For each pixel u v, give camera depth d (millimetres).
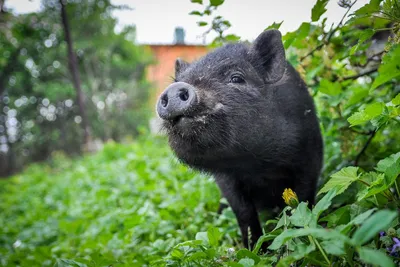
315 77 1083
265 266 605
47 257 1146
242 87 822
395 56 658
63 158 5391
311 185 899
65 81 6730
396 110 680
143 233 1123
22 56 6207
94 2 5793
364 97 945
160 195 1485
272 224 959
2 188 3584
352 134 1018
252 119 811
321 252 588
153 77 8227
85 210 1796
